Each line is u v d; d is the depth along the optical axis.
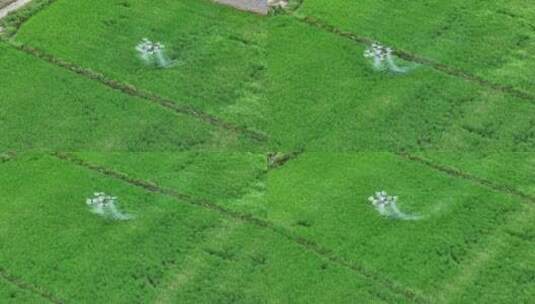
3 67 41.75
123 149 38.97
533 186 37.97
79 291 34.62
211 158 38.69
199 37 43.22
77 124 39.78
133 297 34.47
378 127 39.94
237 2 44.44
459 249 35.97
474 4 45.00
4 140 39.19
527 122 40.31
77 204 37.06
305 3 44.84
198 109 40.44
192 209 36.94
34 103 40.50
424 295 34.69
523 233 36.47
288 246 35.88
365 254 35.75
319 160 38.72
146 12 44.19
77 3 44.47
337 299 34.47
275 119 40.12
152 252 35.69
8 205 37.03
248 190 37.66
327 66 42.12
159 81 41.44
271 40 43.19
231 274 35.09
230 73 41.81
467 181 38.06
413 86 41.44
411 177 38.12
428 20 44.16
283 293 34.62
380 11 44.47
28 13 44.12
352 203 37.22
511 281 35.12
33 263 35.38
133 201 37.16
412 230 36.47
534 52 43.06
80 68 41.88
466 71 42.19
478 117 40.44
